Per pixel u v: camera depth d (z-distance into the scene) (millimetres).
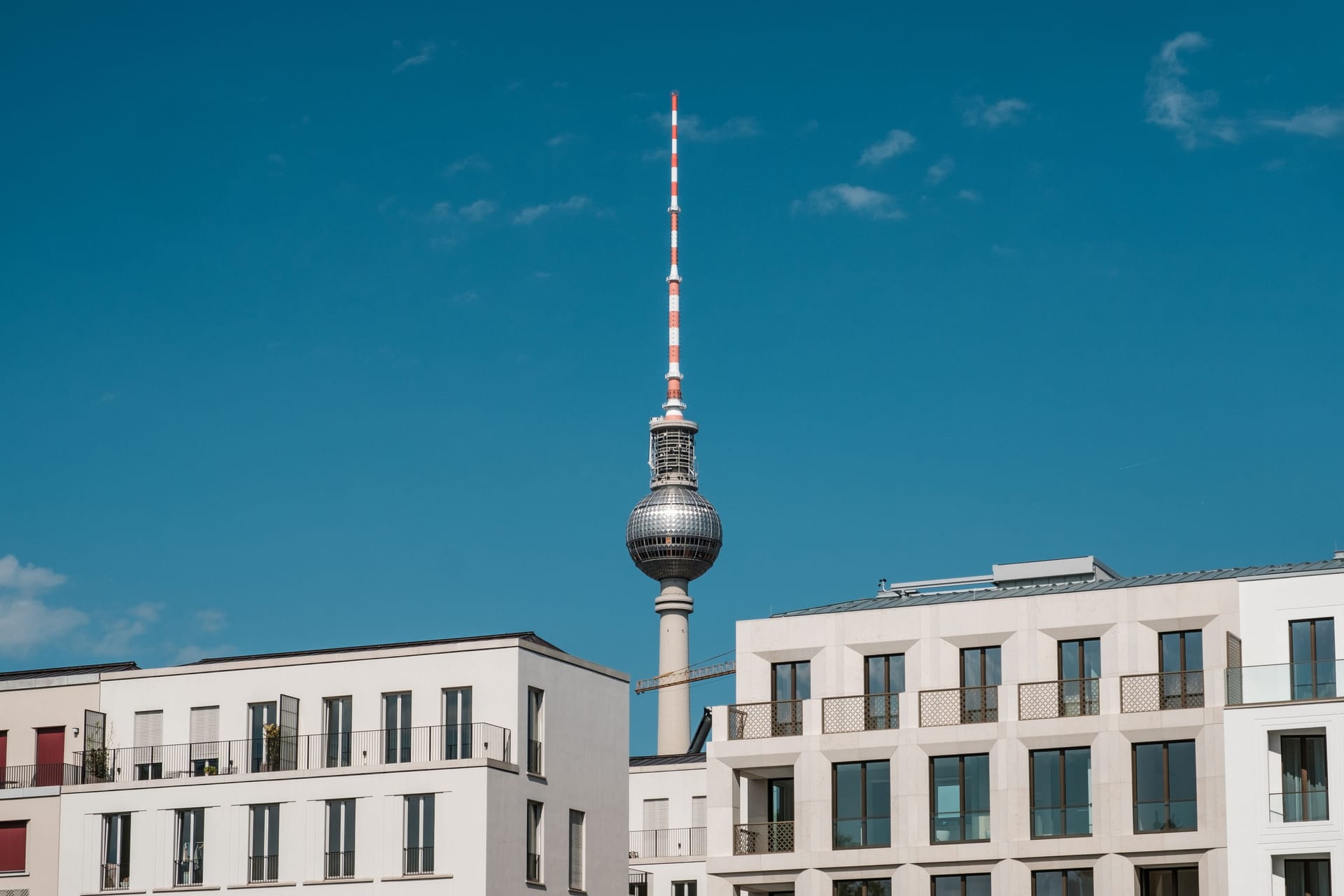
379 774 84562
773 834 79125
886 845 76875
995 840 75000
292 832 85062
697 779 107812
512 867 83812
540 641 91188
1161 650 75750
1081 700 75875
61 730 91250
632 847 107688
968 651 78438
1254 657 74312
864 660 79688
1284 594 74438
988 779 76125
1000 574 87062
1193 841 72125
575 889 87812
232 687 89375
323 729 87562
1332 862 70250
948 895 75625
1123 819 73312
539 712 87375
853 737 78000
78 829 88125
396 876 83125
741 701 80562
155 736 89875
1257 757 71938
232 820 86062
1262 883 70875
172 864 86438
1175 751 73625
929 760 76938
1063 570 86188
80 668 95375
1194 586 75688
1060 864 74062
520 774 85250
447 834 82938
